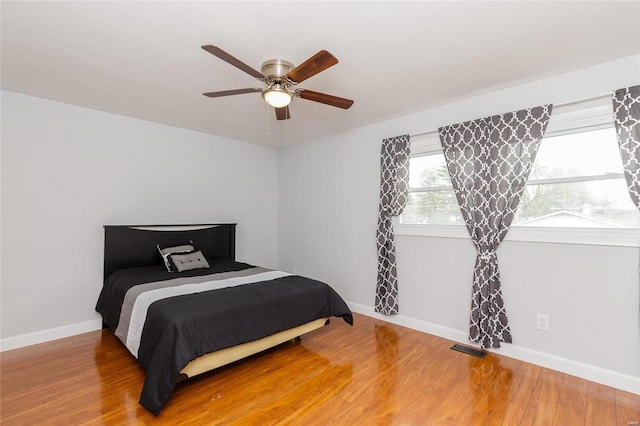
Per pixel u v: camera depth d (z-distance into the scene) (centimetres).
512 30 190
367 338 311
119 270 341
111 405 200
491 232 276
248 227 482
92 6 167
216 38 196
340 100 232
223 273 333
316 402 205
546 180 259
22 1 162
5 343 281
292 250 496
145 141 372
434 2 164
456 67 237
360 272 394
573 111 243
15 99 288
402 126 351
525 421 186
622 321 221
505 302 273
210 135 434
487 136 282
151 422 184
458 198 299
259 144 493
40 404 201
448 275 312
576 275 240
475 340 281
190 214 414
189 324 208
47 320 304
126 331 251
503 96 277
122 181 354
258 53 213
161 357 196
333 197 430
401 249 350
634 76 219
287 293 273
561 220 251
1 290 280
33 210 297
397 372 243
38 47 208
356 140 400
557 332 247
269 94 218
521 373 241
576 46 208
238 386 223
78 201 324
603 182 235
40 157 301
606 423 184
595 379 229
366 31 190
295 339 307
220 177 446
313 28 186
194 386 223
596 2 166
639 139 213
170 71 243
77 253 323
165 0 161
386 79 256
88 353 275
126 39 199
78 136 323
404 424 184
